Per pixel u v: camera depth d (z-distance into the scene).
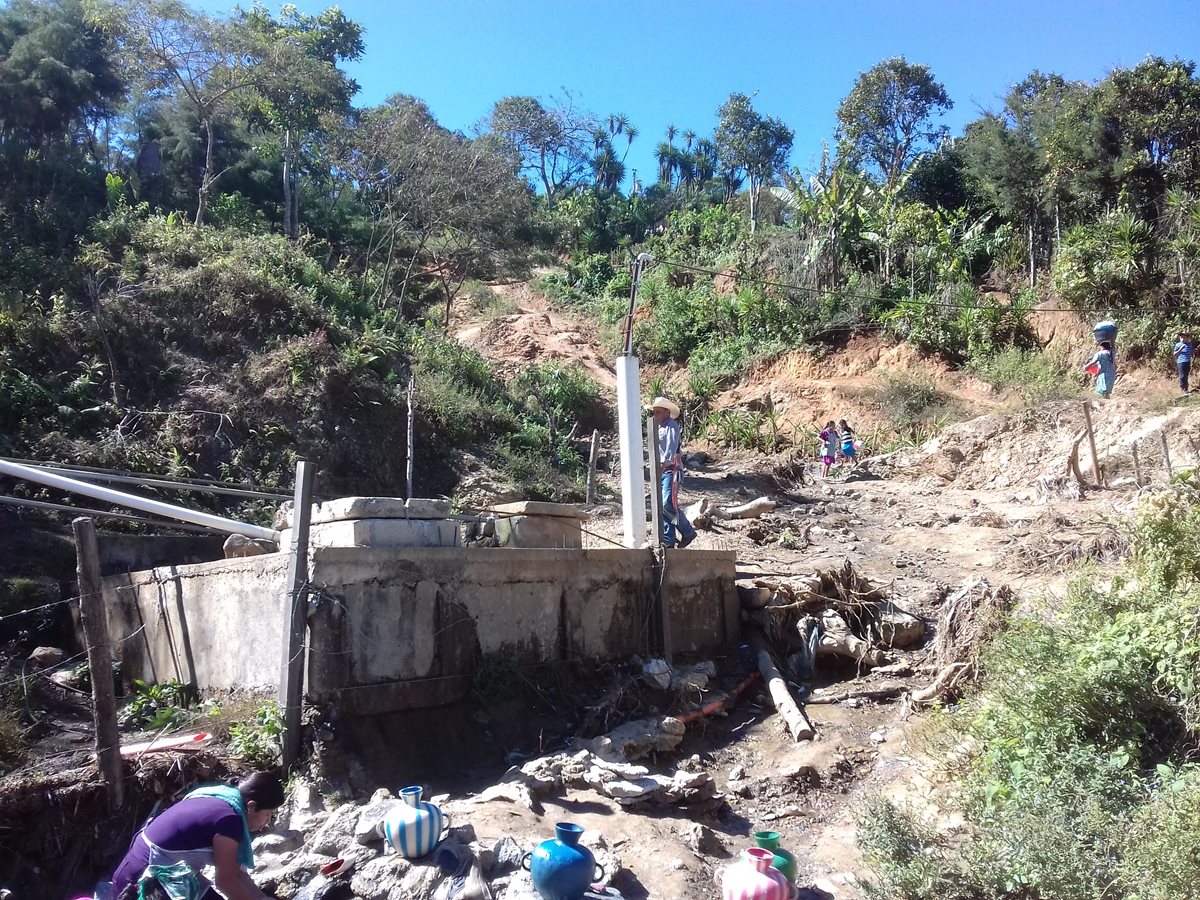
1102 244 26.30
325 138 36.25
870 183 36.94
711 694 9.00
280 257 24.36
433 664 7.54
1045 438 20.53
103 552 12.02
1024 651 6.71
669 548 9.76
